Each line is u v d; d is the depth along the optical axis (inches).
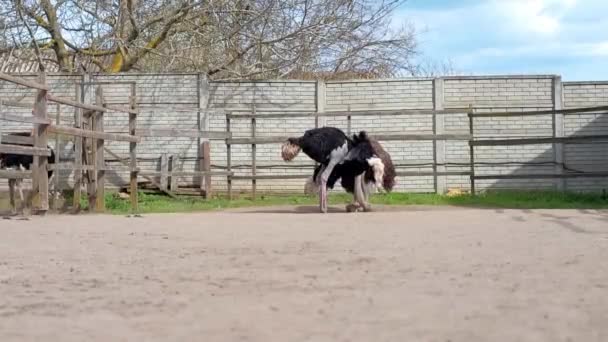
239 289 200.4
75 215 485.4
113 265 245.9
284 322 161.2
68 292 198.1
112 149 684.7
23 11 751.7
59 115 605.9
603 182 673.6
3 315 171.3
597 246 284.0
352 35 837.8
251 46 786.2
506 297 185.0
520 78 685.9
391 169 525.0
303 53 804.6
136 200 589.6
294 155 514.0
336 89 692.7
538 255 259.4
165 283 210.5
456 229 358.3
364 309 173.2
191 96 689.6
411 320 161.6
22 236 335.6
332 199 646.5
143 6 783.7
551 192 651.5
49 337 151.1
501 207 548.4
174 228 374.0
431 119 685.9
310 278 216.5
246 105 690.8
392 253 268.8
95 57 824.3
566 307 172.7
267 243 304.5
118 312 173.2
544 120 682.8
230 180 666.8
